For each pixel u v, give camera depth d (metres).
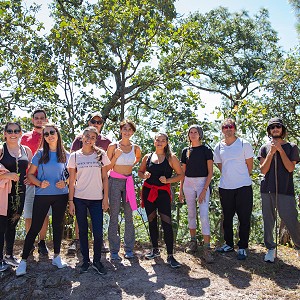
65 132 8.37
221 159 5.42
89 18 9.73
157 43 9.61
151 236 5.29
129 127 5.10
